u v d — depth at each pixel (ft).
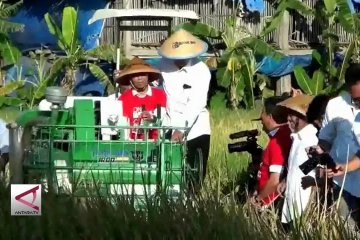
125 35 84.89
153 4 88.12
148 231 28.94
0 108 72.59
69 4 88.17
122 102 38.24
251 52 84.38
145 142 33.96
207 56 87.92
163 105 39.45
